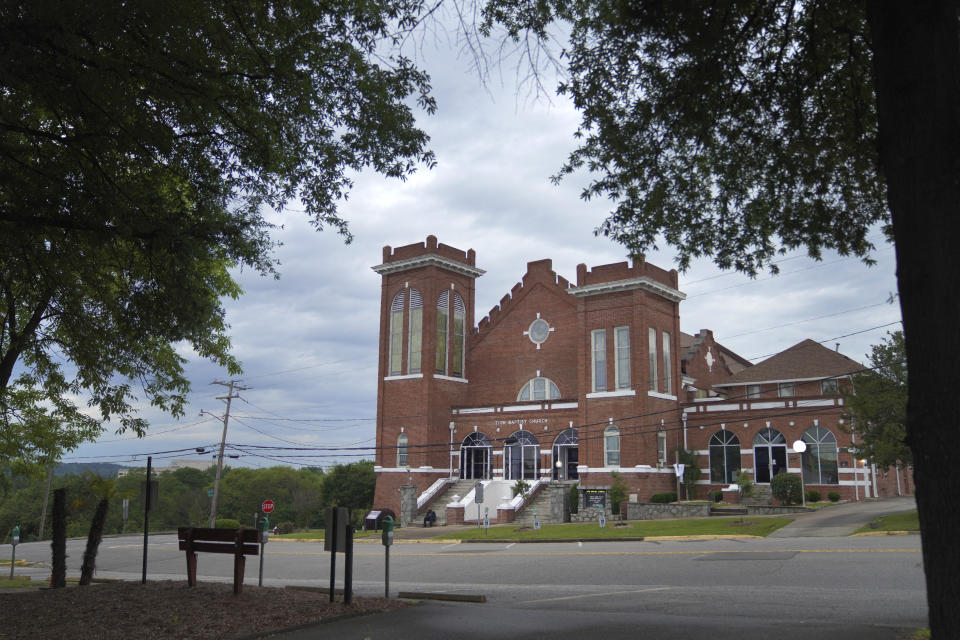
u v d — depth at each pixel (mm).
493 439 53375
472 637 9312
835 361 51188
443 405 55344
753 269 13062
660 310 50906
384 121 12438
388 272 58312
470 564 24406
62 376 19656
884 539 23375
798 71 10773
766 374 53188
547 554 26078
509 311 57406
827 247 12430
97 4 9195
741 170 12031
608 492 45344
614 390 48562
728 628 9547
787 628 9422
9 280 15867
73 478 89312
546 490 49219
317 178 13414
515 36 8211
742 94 11078
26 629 10539
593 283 50469
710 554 22188
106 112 11000
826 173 11711
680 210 12516
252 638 9648
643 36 10188
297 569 27094
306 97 12172
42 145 12977
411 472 53719
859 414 32250
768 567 18312
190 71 11109
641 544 28359
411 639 9281
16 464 22469
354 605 11984
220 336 19938
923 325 5391
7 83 10141
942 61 5574
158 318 14125
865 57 10383
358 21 10445
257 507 113062
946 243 5348
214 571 27828
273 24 11344
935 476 5250
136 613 11453
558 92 11227
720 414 48281
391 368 56906
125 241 13656
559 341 54531
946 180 5402
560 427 50781
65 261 14570
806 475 44219
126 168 13344
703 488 47938
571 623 10211
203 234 13125
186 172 12977
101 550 41125
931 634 5262
